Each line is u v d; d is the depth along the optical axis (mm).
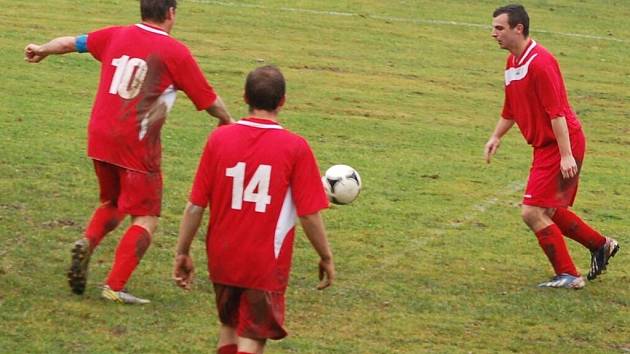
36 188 32688
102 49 24203
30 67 51469
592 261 28203
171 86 23750
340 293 26359
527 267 29703
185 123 44219
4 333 22031
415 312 25531
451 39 71938
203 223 30922
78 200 31938
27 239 28000
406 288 27094
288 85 54438
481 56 67938
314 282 27016
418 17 77375
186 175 36219
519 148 46938
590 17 84625
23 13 64188
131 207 24000
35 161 35688
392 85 57500
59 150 37469
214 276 18797
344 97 53312
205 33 64750
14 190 32219
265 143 18438
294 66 59156
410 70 61844
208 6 72625
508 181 40094
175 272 19203
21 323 22609
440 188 38031
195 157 38844
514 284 28141
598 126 54031
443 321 25047
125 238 24250
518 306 26453
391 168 40312
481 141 47344
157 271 26766
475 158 43750
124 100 23500
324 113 49469
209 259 18797
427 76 60781
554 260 27984
